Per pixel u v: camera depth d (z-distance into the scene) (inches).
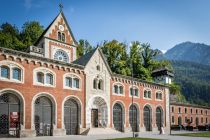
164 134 1814.7
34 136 1385.3
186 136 1609.3
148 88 2180.1
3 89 1294.3
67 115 1598.2
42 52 1892.2
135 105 2048.5
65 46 2004.2
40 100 1471.5
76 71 1659.7
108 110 1823.3
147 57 3100.4
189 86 7490.2
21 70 1379.2
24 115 1362.0
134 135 1573.6
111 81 1889.8
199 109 3710.6
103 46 2913.4
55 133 1491.1
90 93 1720.0
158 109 2273.6
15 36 2815.0
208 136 1608.0
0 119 1302.9
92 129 1672.0
